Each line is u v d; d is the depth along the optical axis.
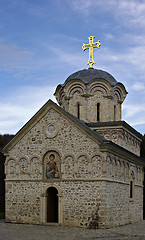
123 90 39.09
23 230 27.08
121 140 34.94
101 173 29.28
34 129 32.50
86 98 37.00
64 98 38.44
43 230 27.16
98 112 37.12
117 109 38.50
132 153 37.16
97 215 28.73
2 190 45.44
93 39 41.06
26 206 31.59
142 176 42.12
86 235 25.05
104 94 36.97
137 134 40.47
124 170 34.44
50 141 31.72
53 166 31.30
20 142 32.84
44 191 31.05
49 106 32.09
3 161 45.97
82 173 29.95
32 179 31.69
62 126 31.45
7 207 32.38
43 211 30.77
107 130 35.31
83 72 39.31
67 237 23.98
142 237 25.31
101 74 38.75
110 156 30.53
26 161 32.31
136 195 38.72
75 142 30.69
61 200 30.25
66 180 30.38
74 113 37.25
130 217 35.94
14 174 32.62
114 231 27.72
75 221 29.45
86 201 29.38
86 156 30.02
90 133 30.03
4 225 30.17
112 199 30.62
